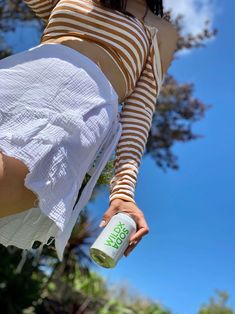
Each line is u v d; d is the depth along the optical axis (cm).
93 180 74
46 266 399
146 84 85
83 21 78
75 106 67
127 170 78
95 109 69
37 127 63
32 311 405
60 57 70
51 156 63
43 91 66
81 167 68
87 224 376
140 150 81
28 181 60
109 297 541
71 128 65
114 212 75
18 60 68
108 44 78
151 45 85
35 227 71
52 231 69
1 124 62
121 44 78
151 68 86
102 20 79
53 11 82
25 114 63
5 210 63
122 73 79
